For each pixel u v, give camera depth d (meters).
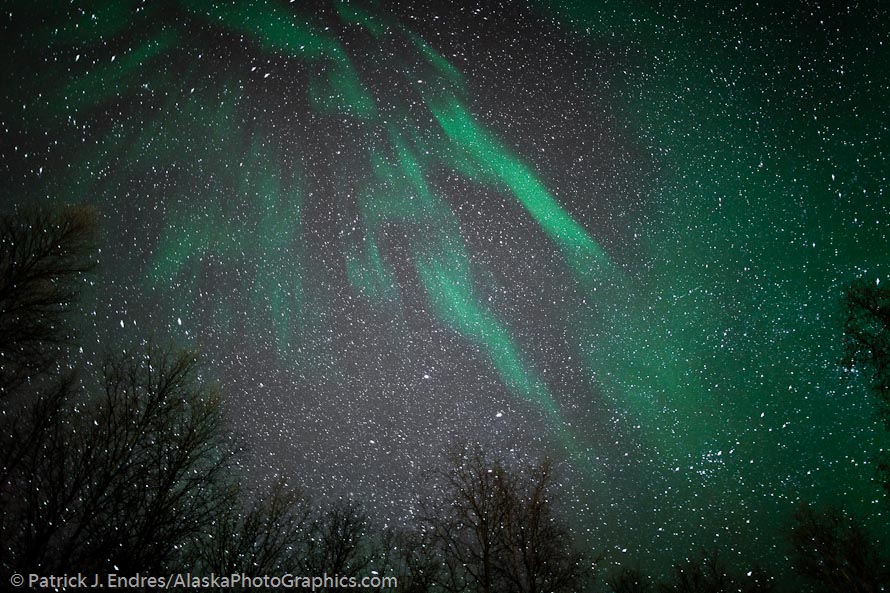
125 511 7.43
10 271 7.63
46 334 7.78
